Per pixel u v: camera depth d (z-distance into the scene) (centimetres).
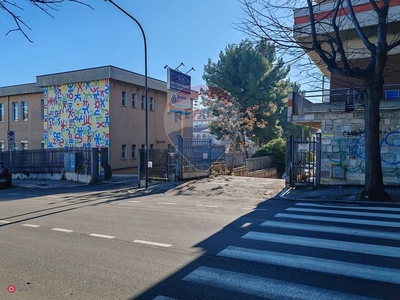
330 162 1496
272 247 591
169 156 1794
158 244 619
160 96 3097
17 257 555
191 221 827
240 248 586
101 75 2552
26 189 1862
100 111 2591
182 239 652
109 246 612
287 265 500
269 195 1337
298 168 1497
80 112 2680
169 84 2053
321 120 1516
